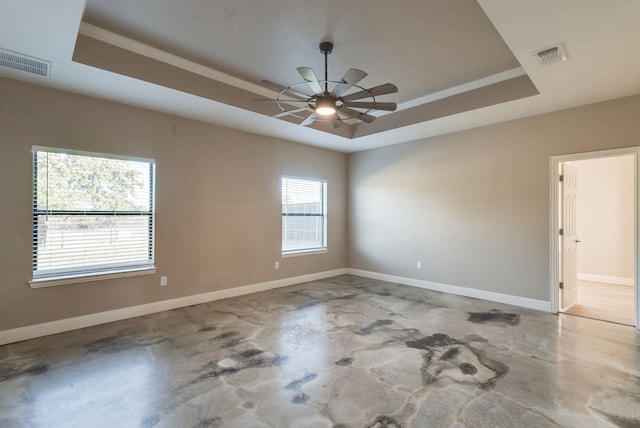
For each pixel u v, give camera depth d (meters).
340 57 3.40
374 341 3.15
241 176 4.98
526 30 2.36
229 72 3.75
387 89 2.74
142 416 1.99
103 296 3.68
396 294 4.99
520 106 3.91
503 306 4.35
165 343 3.10
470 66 3.61
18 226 3.19
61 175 3.46
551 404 2.12
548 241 4.13
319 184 6.31
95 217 3.68
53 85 3.29
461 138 4.97
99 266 3.70
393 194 5.91
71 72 3.00
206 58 3.44
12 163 3.15
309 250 6.04
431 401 2.15
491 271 4.65
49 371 2.56
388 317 3.88
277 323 3.66
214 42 3.12
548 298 4.12
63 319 3.42
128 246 3.91
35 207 3.30
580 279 6.11
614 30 2.34
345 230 6.71
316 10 2.60
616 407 2.09
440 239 5.23
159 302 4.11
